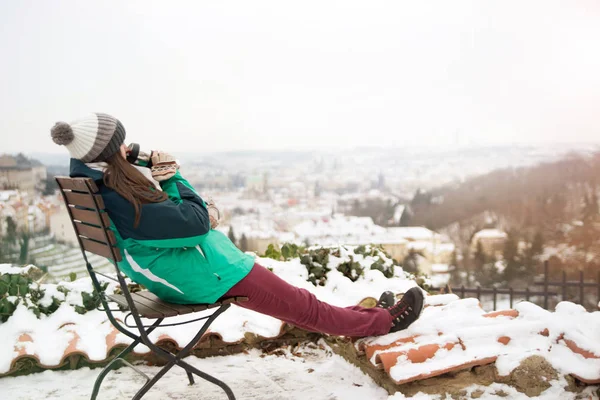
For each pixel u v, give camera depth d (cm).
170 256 215
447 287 430
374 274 379
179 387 273
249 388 271
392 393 252
